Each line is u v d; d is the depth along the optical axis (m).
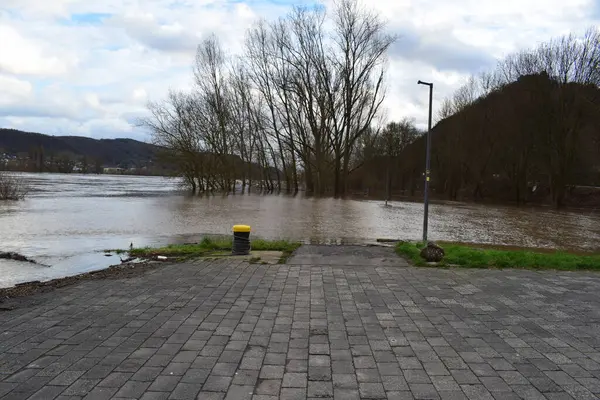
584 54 40.53
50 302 5.94
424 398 3.40
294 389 3.52
